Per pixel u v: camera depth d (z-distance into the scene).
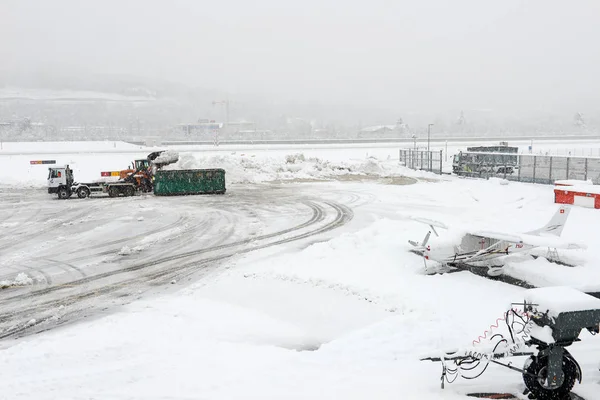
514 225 26.17
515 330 11.62
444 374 8.49
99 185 42.19
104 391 9.34
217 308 15.40
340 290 16.20
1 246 24.80
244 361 10.62
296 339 12.72
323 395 8.30
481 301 14.53
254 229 27.91
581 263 18.55
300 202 37.56
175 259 21.92
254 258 21.62
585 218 27.03
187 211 34.19
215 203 37.69
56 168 41.25
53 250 23.89
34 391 9.58
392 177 54.44
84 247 24.42
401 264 18.53
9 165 62.03
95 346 12.23
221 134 171.38
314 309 14.79
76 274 19.92
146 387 9.36
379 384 8.73
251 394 8.54
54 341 12.79
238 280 18.11
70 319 15.04
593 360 9.45
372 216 31.16
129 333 13.23
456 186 44.38
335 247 20.98
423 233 22.86
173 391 9.00
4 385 9.98
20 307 16.25
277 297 16.03
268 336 12.93
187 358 11.07
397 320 12.59
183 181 42.31
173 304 15.97
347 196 40.31
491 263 17.83
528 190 38.56
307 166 58.97
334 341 11.50
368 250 20.39
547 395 7.98
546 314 7.74
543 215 28.97
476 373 9.14
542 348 8.04
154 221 30.80
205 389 8.98
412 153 62.94
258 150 86.38
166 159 47.25
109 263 21.47
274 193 42.94
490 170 51.50
